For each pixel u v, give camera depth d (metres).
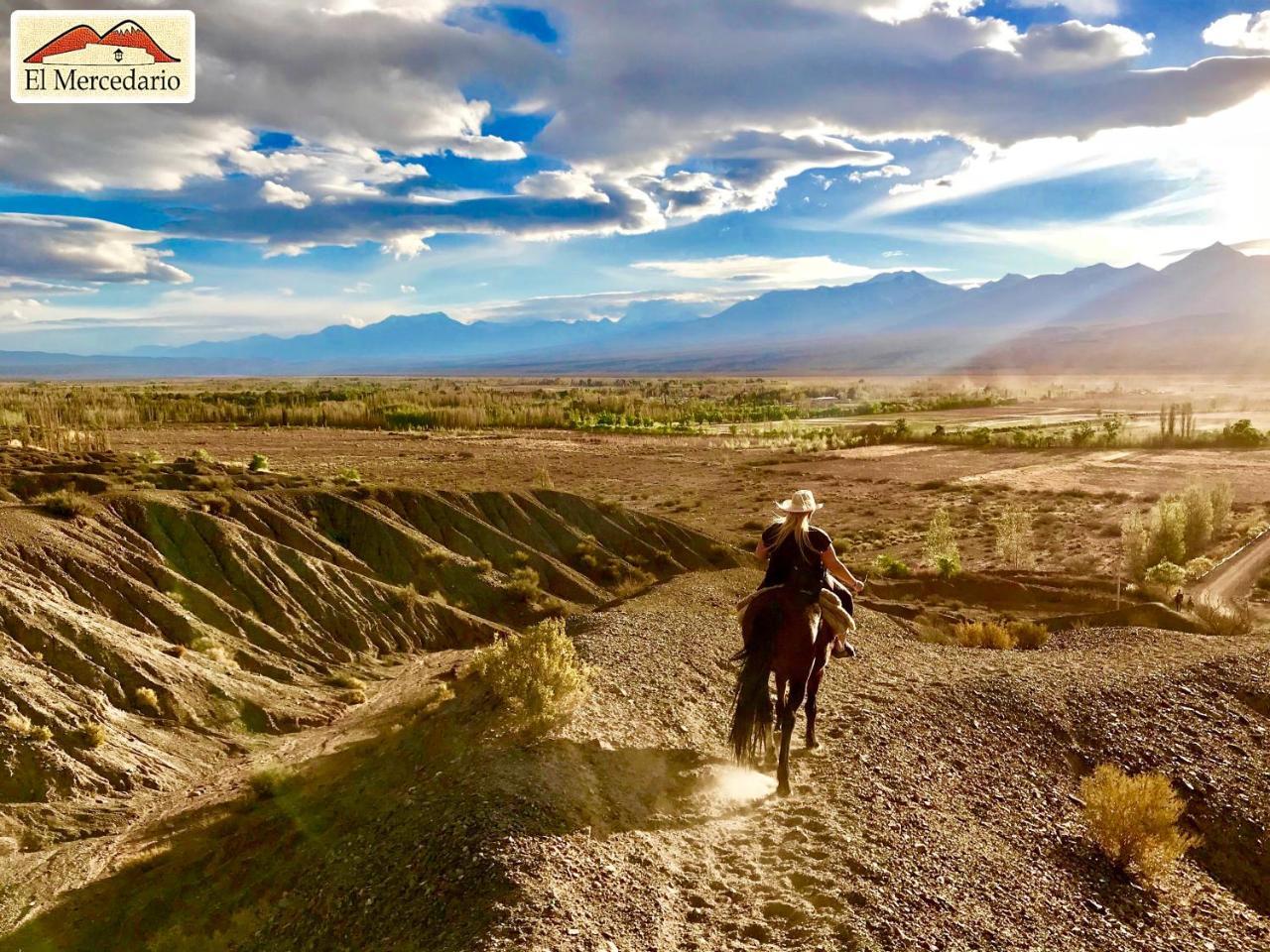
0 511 36.56
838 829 8.52
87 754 24.39
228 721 29.28
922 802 9.58
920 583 42.75
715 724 12.08
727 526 65.88
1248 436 104.44
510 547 52.91
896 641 18.45
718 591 34.22
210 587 39.19
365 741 25.12
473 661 25.89
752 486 83.25
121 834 21.80
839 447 118.00
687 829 8.54
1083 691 13.62
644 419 164.25
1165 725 12.66
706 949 6.39
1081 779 10.89
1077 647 18.59
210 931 13.42
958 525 63.34
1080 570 47.47
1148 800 9.14
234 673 32.78
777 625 8.66
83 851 20.59
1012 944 7.09
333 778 20.23
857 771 10.17
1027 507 69.19
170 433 118.94
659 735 11.14
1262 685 14.26
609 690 12.95
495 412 166.12
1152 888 8.96
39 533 35.31
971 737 11.85
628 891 7.05
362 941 7.39
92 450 65.62
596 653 15.92
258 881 14.12
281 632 38.31
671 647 16.83
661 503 75.25
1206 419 146.75
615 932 6.36
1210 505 54.03
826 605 9.16
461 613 44.78
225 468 56.94
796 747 10.95
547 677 11.83
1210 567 45.06
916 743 11.35
